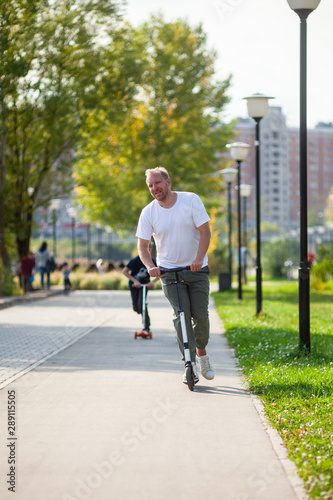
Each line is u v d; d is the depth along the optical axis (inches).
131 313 954.1
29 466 239.9
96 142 1582.2
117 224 2111.2
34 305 1138.7
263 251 2564.0
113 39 1247.5
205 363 385.4
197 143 1971.0
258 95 790.5
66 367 455.8
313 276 1622.8
